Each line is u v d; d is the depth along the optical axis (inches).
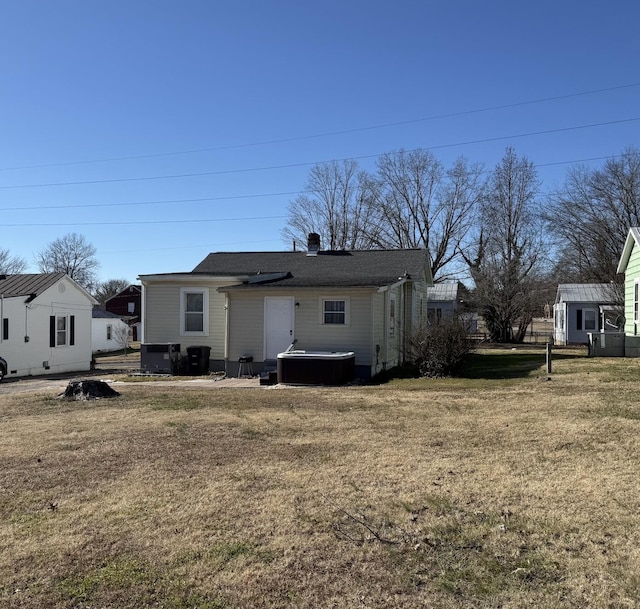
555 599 128.9
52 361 893.2
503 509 180.2
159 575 143.9
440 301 1517.0
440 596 131.8
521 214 1494.8
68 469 233.5
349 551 154.9
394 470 222.4
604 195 1363.2
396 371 619.2
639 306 715.4
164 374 661.9
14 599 133.7
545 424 293.9
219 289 609.6
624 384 419.2
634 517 170.1
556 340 1363.2
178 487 207.6
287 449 257.9
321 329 587.5
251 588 136.9
